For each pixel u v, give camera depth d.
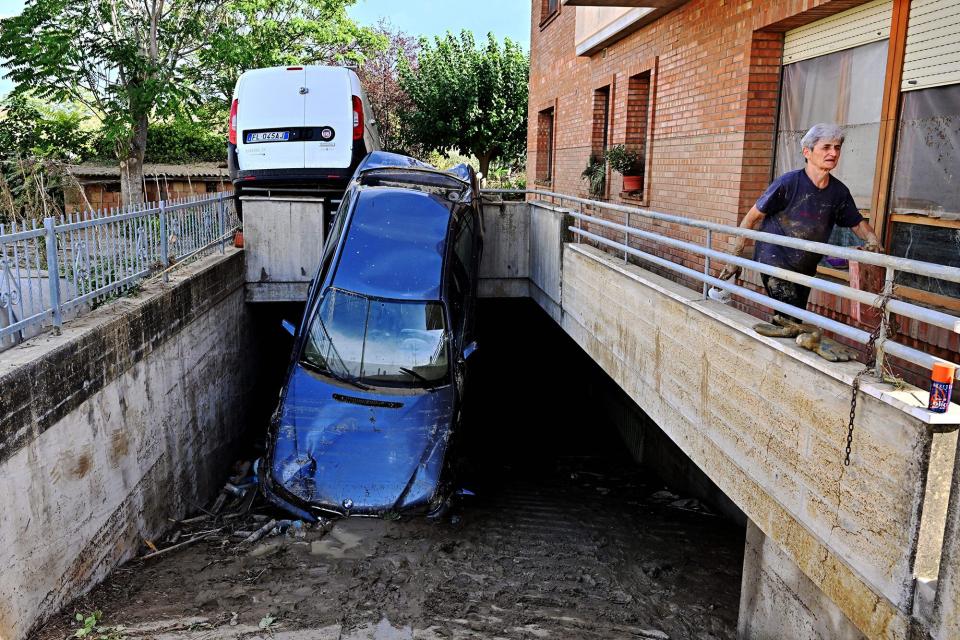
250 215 10.90
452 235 8.92
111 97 20.98
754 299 4.46
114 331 6.23
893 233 5.35
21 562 4.64
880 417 3.26
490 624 5.37
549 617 5.59
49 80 19.97
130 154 21.62
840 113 5.98
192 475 8.42
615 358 7.42
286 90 10.72
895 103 5.23
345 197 9.85
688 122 8.32
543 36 16.19
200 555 6.52
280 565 6.13
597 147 12.20
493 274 12.21
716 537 8.09
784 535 4.19
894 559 3.21
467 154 30.88
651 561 7.17
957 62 4.62
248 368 11.46
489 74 28.98
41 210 11.98
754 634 5.16
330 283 8.34
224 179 26.17
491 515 8.27
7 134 21.25
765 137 6.97
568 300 9.42
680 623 5.76
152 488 7.08
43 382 4.98
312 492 6.94
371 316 8.16
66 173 13.86
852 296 3.50
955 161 4.69
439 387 7.83
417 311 8.21
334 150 10.71
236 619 5.18
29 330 5.60
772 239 4.10
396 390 7.73
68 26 19.83
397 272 8.42
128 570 6.15
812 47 6.33
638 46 9.92
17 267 5.33
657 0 8.26
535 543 7.42
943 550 2.96
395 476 7.09
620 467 11.88
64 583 5.22
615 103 10.96
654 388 6.27
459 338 8.41
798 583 4.53
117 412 6.27
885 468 3.24
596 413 14.58
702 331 5.21
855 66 5.78
